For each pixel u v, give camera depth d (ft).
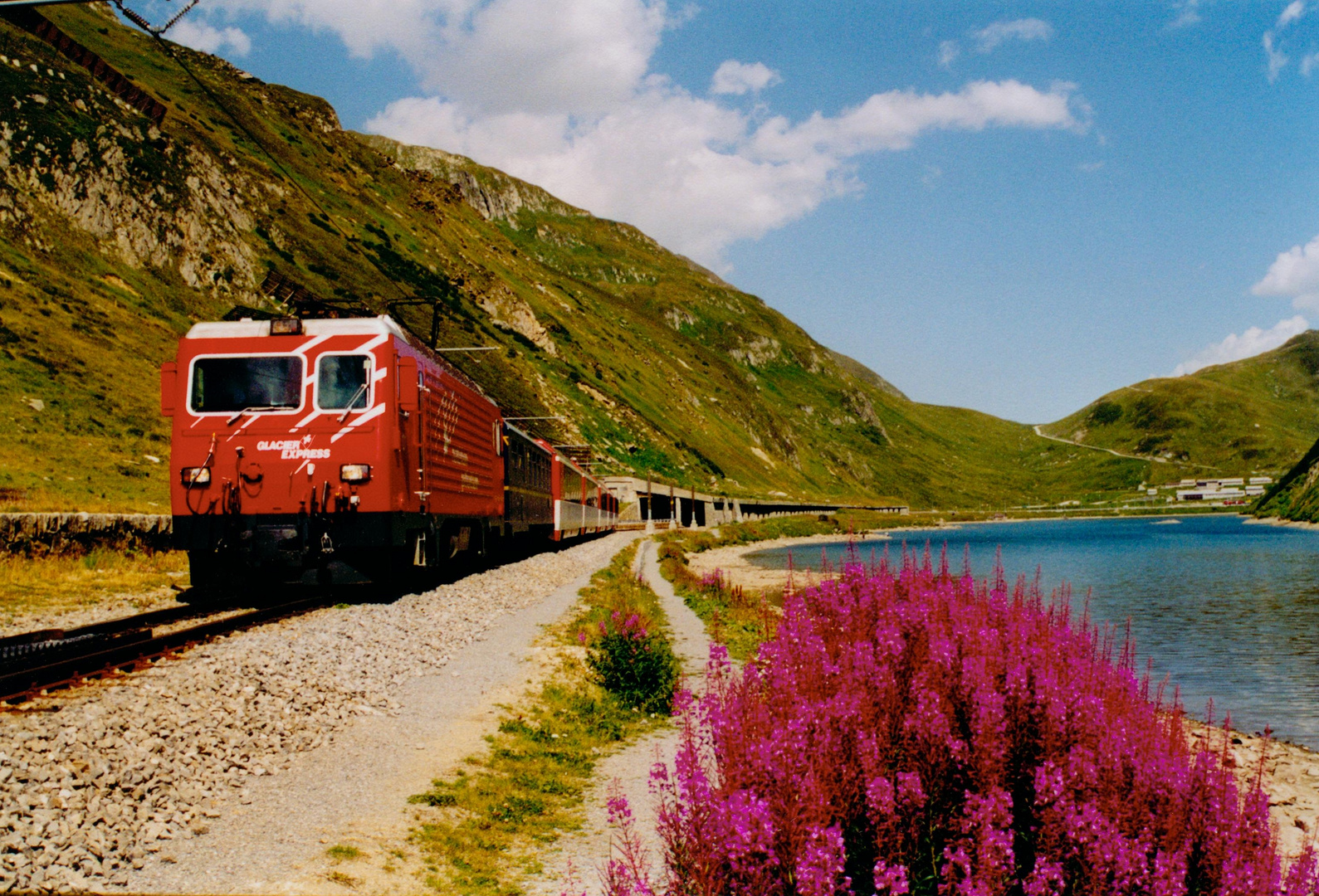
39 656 32.22
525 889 19.31
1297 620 100.68
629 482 320.91
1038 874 14.56
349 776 25.77
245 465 54.19
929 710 16.99
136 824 19.98
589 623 58.49
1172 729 21.63
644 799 26.63
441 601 60.95
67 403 123.65
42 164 184.24
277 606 51.01
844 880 14.98
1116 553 237.66
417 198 514.27
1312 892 15.84
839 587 28.40
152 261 197.06
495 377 325.62
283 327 55.83
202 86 344.90
